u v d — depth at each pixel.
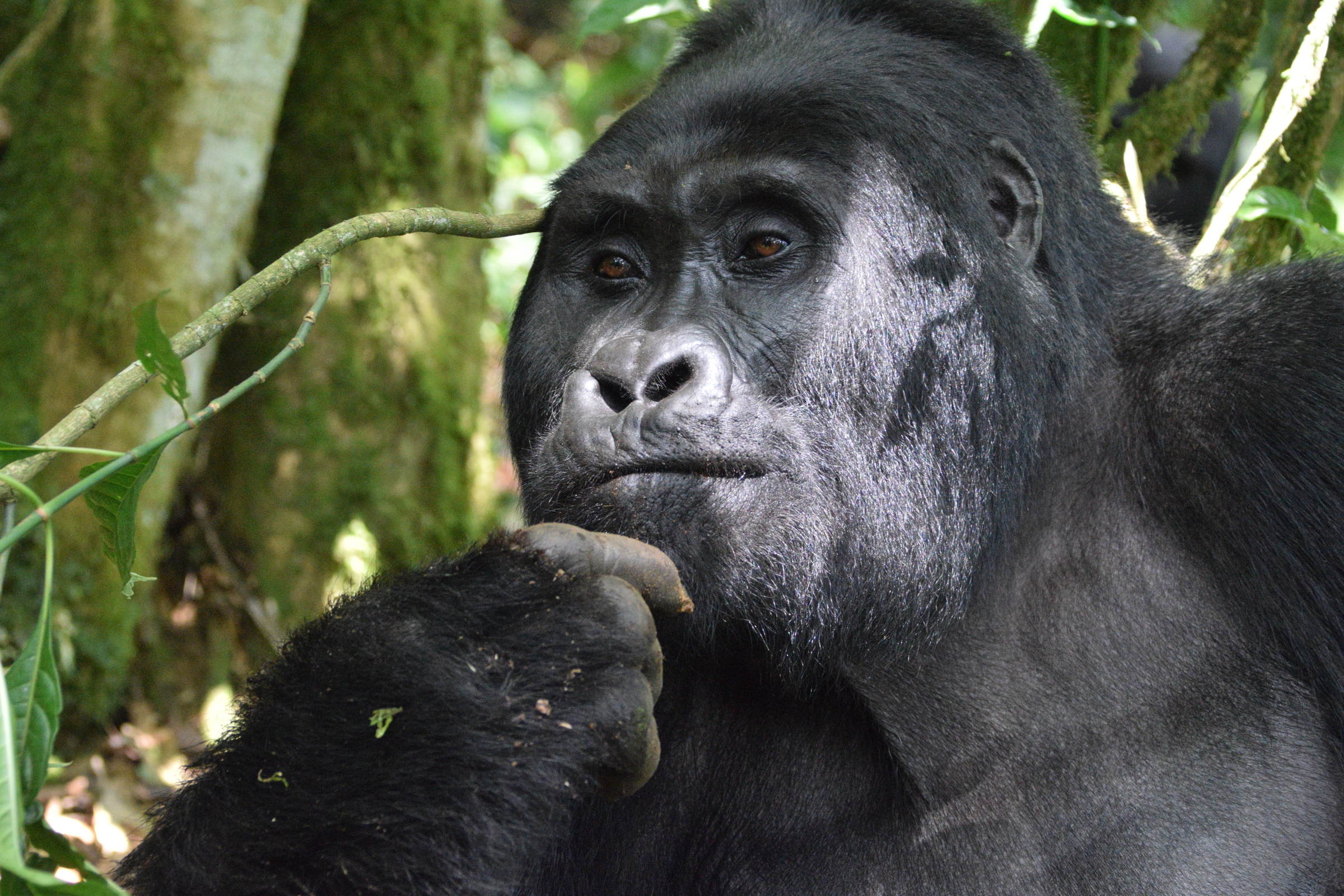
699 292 6.13
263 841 5.05
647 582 5.44
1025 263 6.59
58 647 10.62
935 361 6.23
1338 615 6.13
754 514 5.79
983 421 6.34
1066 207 6.86
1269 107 8.63
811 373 5.99
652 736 5.24
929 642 6.30
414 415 12.48
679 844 6.66
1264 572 6.25
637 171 6.29
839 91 6.31
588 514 5.77
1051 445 6.69
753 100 6.25
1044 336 6.56
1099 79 9.07
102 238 10.91
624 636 5.22
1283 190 7.86
